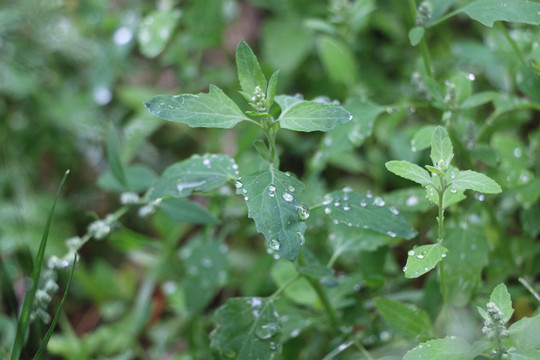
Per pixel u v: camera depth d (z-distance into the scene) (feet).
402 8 2.73
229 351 1.96
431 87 2.07
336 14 2.52
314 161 2.23
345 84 2.57
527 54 2.29
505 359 1.83
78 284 2.54
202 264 2.24
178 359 2.28
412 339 2.04
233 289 2.48
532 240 2.21
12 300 2.16
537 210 2.16
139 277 2.62
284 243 1.82
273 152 1.93
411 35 2.03
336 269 2.42
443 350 1.85
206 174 1.99
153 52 2.47
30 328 2.18
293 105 1.90
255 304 1.99
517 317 2.24
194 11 2.56
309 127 1.88
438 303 2.09
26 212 2.57
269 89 1.91
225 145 2.72
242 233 2.50
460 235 2.06
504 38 2.33
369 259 2.13
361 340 2.13
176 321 2.42
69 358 2.33
